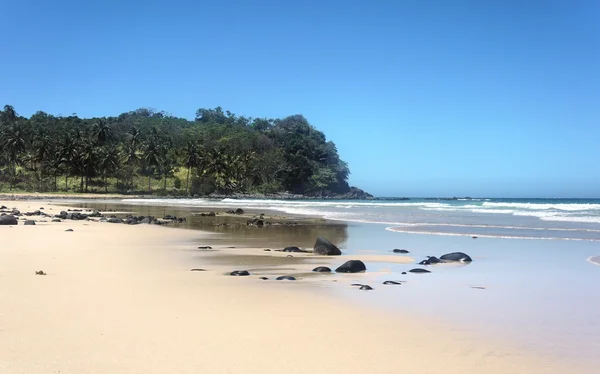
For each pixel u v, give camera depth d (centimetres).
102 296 858
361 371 529
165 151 12150
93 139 12262
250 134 15112
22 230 2158
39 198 8825
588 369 549
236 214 4356
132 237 2081
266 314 766
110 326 666
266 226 2942
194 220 3506
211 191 12450
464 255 1452
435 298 918
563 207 4712
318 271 1245
